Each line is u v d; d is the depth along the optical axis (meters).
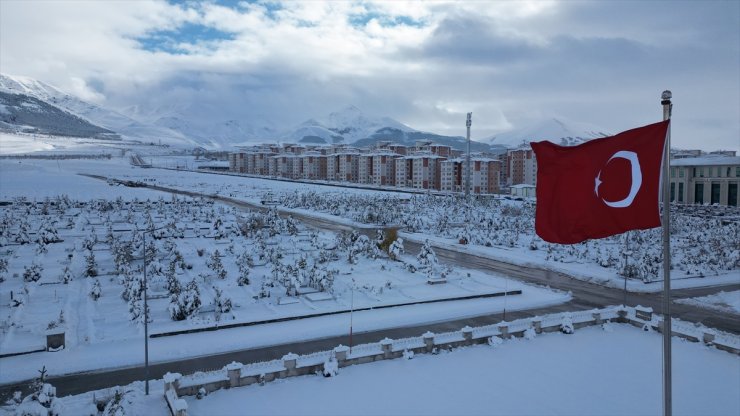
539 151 10.77
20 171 130.12
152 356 19.75
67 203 59.59
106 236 41.94
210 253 37.38
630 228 9.80
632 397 15.91
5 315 23.39
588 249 43.28
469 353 19.70
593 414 14.83
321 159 162.12
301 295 28.20
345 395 15.98
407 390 16.36
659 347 20.47
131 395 15.78
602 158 10.12
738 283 33.59
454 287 31.19
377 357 18.88
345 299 27.80
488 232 49.56
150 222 45.06
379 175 137.12
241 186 113.69
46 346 20.06
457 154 160.88
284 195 88.12
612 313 24.02
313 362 17.70
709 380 17.25
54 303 25.41
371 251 38.44
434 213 66.19
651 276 33.94
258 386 16.64
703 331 20.89
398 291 29.80
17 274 29.52
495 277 34.31
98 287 26.41
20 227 41.16
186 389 15.88
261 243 38.62
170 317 23.94
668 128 8.93
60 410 13.96
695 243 45.81
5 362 19.06
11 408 15.13
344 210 66.69
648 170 9.63
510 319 25.27
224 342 21.31
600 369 18.16
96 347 20.56
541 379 17.25
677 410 15.16
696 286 32.69
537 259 40.34
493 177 112.62
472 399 15.72
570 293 30.44
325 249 40.06
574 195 10.36
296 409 15.04
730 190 85.56
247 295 28.05
